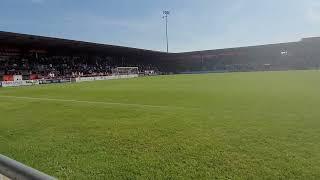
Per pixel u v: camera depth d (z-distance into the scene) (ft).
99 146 22.93
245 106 41.75
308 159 17.69
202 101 50.08
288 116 29.99
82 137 25.68
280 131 23.48
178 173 17.10
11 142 25.93
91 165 19.17
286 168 16.74
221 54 293.23
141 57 313.94
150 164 18.67
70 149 22.65
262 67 273.13
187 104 46.50
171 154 20.12
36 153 22.20
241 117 30.01
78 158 20.61
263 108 38.88
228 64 307.58
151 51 273.95
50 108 42.70
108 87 102.27
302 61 264.52
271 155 18.67
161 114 33.27
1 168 12.78
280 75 146.20
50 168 19.08
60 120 33.27
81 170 18.47
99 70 244.42
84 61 258.37
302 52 266.77
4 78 148.97
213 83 102.99
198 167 17.71
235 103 45.65
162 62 328.08
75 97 66.64
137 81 143.95
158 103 49.24
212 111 35.17
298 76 128.98
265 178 15.81
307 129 23.68
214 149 20.40
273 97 51.80
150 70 292.81
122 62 294.87
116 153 21.15
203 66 313.94
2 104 51.78
